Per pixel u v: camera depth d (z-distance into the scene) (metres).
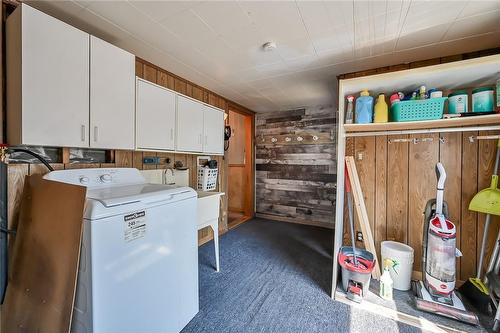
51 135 1.30
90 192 1.36
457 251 1.70
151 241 1.26
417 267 2.07
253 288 1.97
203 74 2.45
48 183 1.21
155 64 2.20
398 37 1.69
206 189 2.88
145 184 1.79
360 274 1.77
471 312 1.52
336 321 1.58
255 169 4.50
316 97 3.35
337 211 1.89
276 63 2.17
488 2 1.30
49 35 1.28
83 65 1.45
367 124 1.83
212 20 1.51
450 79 1.67
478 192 1.82
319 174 3.90
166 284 1.36
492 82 1.71
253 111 4.33
